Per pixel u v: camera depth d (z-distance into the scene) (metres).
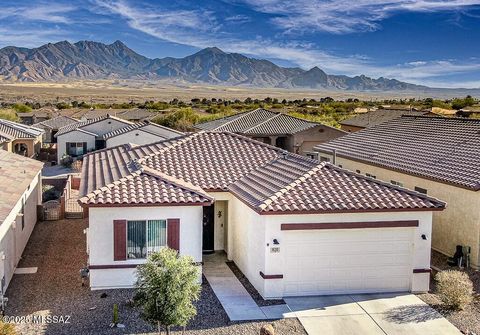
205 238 22.08
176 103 138.88
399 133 31.12
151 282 12.53
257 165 22.73
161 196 17.88
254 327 14.98
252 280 18.30
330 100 161.38
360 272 17.75
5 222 17.03
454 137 26.44
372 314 16.06
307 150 49.25
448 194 21.58
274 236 16.97
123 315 15.66
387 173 25.88
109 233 17.62
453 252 21.33
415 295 17.73
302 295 17.41
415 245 17.86
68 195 31.08
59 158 54.72
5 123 55.00
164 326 14.08
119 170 21.44
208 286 18.17
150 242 17.88
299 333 14.70
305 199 17.42
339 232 17.50
